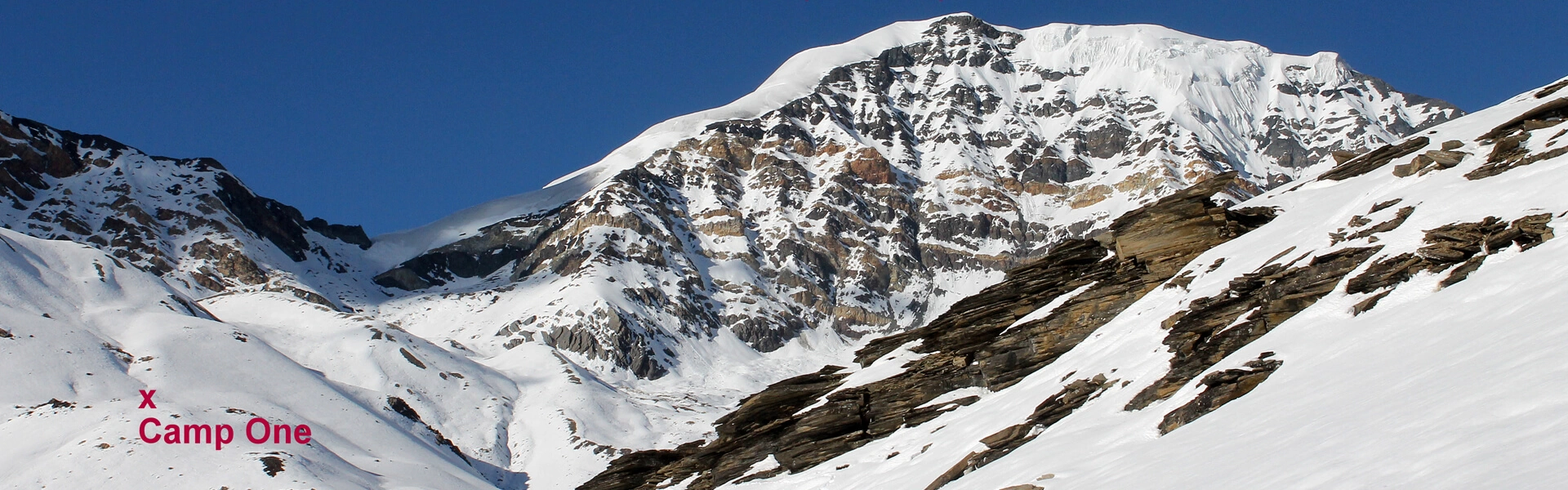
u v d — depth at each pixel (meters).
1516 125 48.66
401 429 196.25
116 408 154.00
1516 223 37.34
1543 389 23.89
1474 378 26.77
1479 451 22.27
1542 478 19.70
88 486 131.75
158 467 135.38
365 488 143.50
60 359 177.62
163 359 188.38
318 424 174.25
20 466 138.50
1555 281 31.94
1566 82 61.12
